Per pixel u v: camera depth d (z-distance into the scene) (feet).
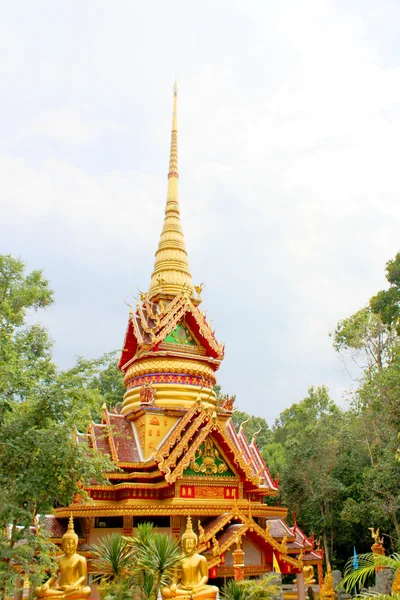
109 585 60.54
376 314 186.60
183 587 62.34
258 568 94.07
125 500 94.27
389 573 94.58
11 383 65.00
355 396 165.48
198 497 95.09
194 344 124.98
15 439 59.93
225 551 89.71
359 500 161.68
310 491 172.76
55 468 61.46
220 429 98.89
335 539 166.30
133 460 103.45
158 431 106.63
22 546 57.72
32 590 61.52
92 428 103.55
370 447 157.48
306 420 251.60
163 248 138.72
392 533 141.59
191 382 117.80
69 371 67.05
